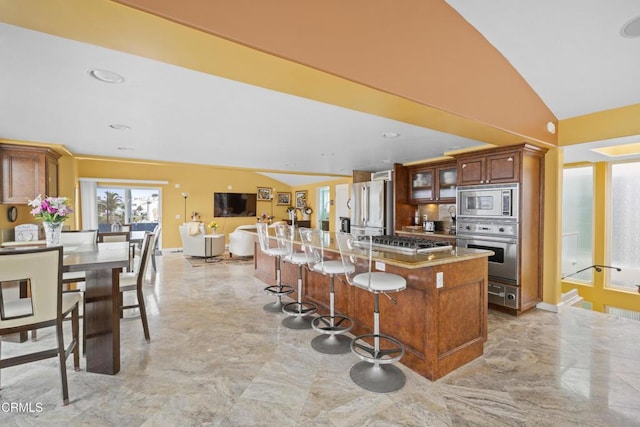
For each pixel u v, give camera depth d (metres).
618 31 2.10
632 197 4.65
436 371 2.20
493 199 3.74
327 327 2.95
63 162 4.85
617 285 4.78
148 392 2.04
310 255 3.23
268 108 2.81
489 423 1.76
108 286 2.24
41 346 2.72
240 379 2.20
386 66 1.80
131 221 8.38
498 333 3.04
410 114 2.20
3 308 1.80
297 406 1.90
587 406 1.92
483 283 2.59
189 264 6.75
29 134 3.62
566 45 2.32
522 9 2.03
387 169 6.88
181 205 9.01
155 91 2.39
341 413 1.84
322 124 3.31
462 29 2.22
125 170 8.20
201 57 1.41
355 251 2.66
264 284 4.98
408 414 1.84
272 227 4.52
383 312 2.58
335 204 8.90
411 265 2.09
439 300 2.24
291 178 10.13
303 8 1.47
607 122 3.19
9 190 3.87
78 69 2.01
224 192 9.69
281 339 2.87
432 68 2.04
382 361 2.14
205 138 3.92
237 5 1.28
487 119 2.50
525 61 2.60
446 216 5.36
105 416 1.80
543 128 3.27
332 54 1.57
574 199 5.25
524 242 3.56
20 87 2.27
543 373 2.30
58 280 1.91
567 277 5.29
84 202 7.59
